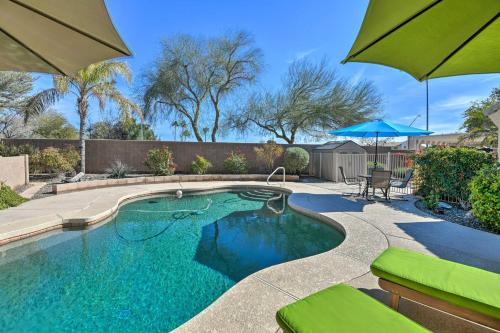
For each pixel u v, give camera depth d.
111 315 3.05
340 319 1.80
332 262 3.71
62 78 10.98
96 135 22.81
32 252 4.84
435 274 2.45
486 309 2.05
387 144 26.12
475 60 2.13
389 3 1.62
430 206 6.93
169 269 4.23
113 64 11.78
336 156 12.57
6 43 1.98
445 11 1.68
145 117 17.64
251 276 3.29
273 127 19.12
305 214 7.07
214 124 19.16
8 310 3.11
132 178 11.40
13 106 14.05
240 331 2.29
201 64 17.72
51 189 9.44
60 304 3.25
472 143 16.89
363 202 7.89
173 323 2.92
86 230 6.00
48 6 1.59
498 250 4.20
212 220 7.03
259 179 13.26
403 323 1.77
